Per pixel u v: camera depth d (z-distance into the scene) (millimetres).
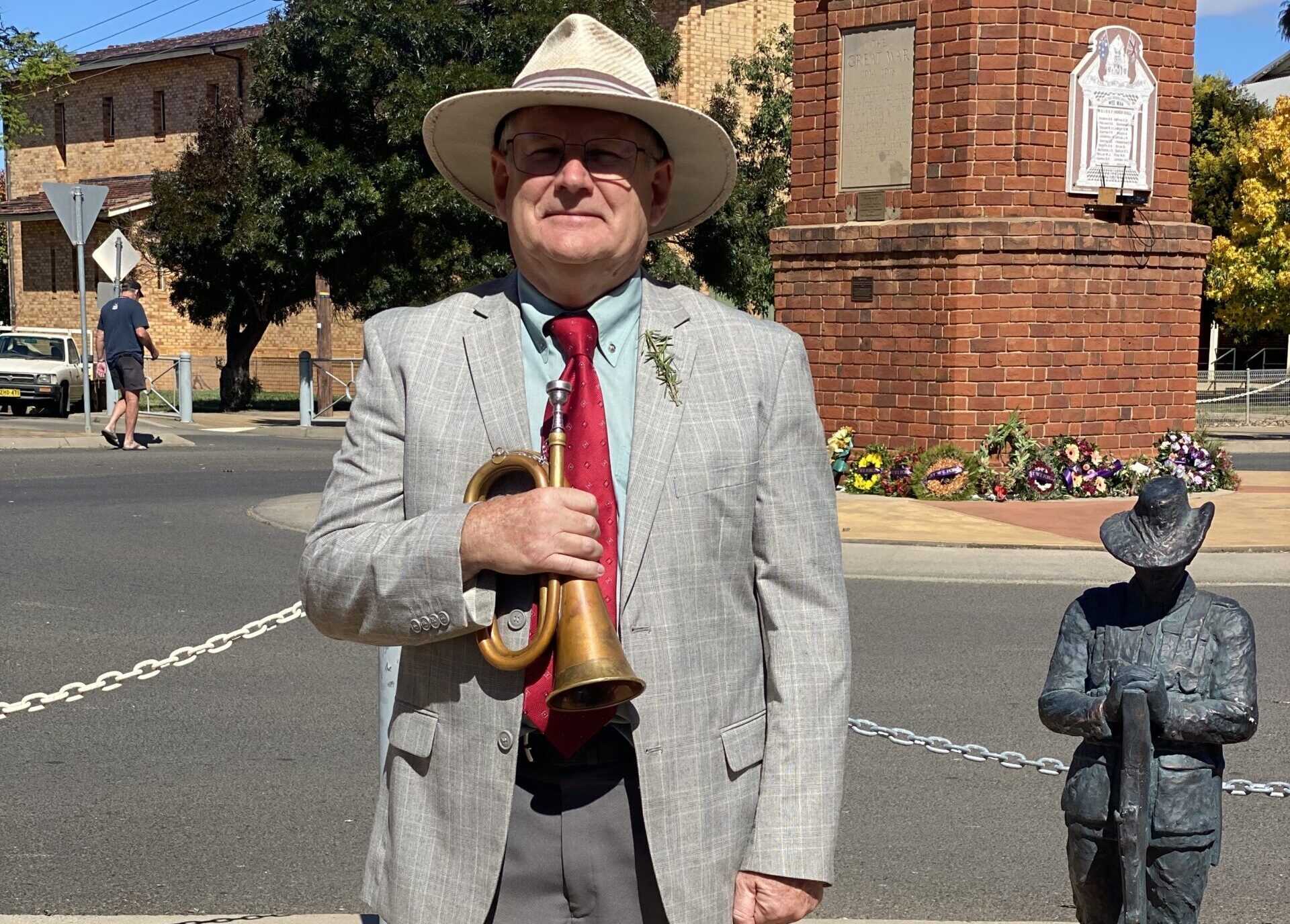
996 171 13531
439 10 23500
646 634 2281
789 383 2473
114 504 13008
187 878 4566
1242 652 3480
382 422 2436
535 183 2420
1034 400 13805
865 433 14469
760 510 2420
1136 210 14156
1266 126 29641
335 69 23312
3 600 8836
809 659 2389
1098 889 3605
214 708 6613
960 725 6430
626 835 2324
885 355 14211
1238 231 29750
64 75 33812
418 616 2225
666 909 2266
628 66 2486
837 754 2361
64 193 18000
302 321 37312
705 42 29266
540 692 2266
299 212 23875
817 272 14703
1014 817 5336
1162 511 3496
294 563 10227
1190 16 14281
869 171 14336
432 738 2352
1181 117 14391
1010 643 8070
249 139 26375
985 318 13586
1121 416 14328
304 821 5121
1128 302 14211
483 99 2416
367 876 2484
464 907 2295
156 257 27312
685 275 25688
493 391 2406
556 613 2178
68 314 39531
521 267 2496
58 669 7211
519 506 2178
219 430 21875
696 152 2605
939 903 4488
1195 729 3396
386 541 2270
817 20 14570
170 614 8531
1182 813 3451
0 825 5035
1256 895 4609
